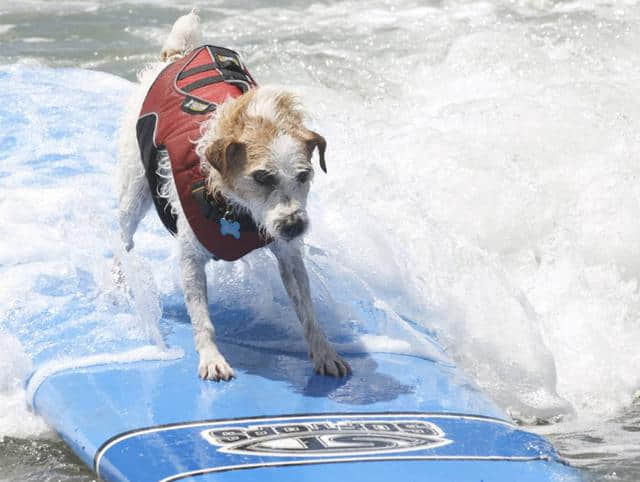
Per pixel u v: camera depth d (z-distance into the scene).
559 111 11.81
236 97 6.61
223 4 17.84
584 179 10.44
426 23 16.45
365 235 8.88
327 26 16.44
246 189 5.93
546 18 16.39
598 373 8.20
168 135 6.58
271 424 6.09
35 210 9.11
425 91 13.60
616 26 15.81
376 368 7.10
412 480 5.49
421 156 10.95
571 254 9.62
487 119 11.75
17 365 7.11
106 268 8.24
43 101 11.66
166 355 7.04
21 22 16.56
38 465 6.32
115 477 5.64
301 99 6.25
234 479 5.41
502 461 5.84
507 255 9.79
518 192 10.24
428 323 8.18
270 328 7.51
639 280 9.43
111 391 6.52
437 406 6.55
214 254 6.59
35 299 7.75
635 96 12.45
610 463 6.52
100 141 10.62
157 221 9.14
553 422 7.43
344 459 5.68
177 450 5.74
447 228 9.71
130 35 15.91
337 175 10.16
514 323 8.15
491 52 14.50
